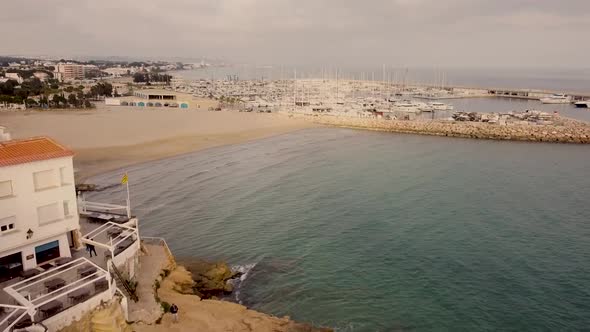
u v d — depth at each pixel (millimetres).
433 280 43812
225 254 50281
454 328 36406
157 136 124500
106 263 33094
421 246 51625
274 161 98312
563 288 42125
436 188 75062
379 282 43656
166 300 35656
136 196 71375
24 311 26641
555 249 50438
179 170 89562
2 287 29562
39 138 34531
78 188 74312
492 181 79625
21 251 31594
